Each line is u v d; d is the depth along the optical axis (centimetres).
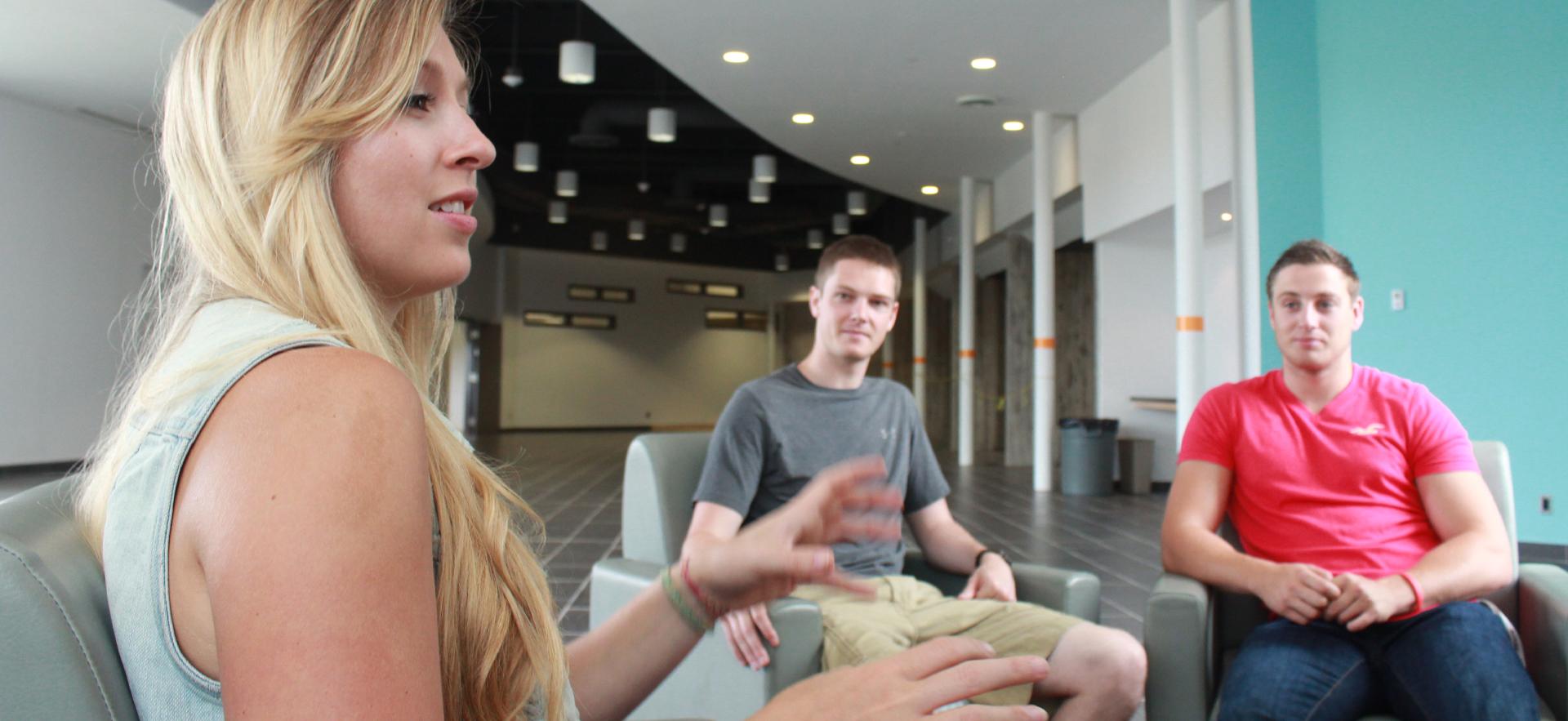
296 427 39
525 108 1413
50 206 867
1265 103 657
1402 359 594
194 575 40
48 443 870
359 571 38
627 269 2264
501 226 2027
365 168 52
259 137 49
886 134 1060
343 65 50
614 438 1928
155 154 58
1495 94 557
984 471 1181
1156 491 955
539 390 2139
